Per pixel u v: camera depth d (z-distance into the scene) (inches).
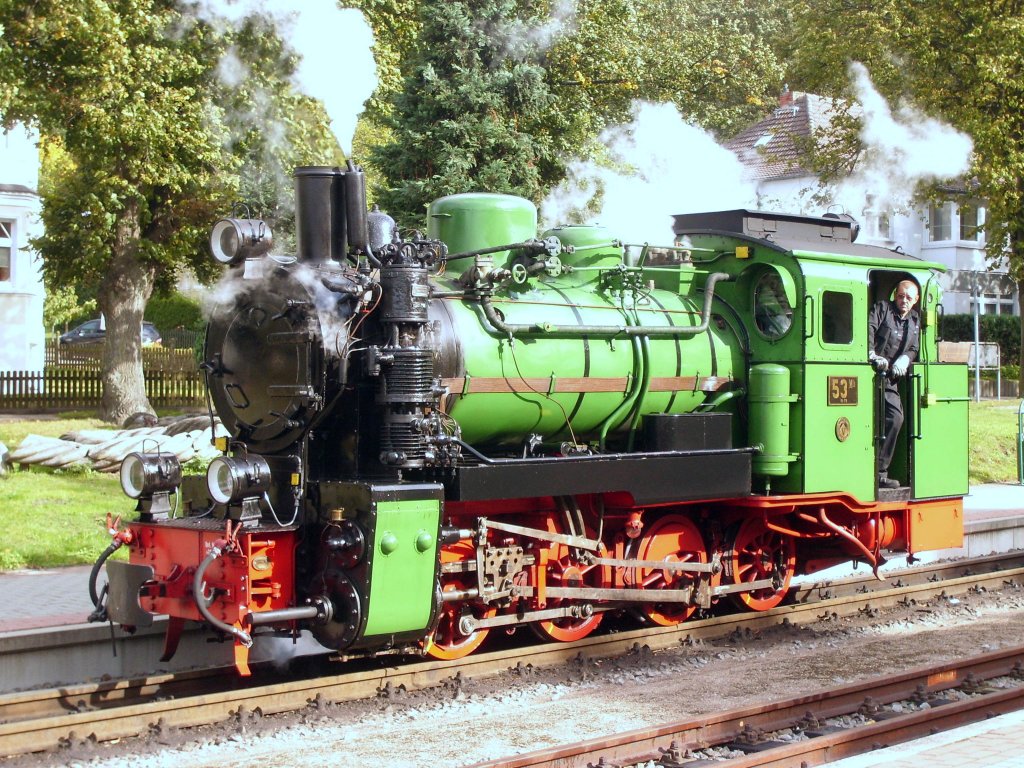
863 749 239.5
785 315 370.3
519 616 313.7
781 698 284.4
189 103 636.7
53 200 747.4
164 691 282.5
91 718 243.0
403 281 280.5
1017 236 924.6
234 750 241.9
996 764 197.3
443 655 306.0
